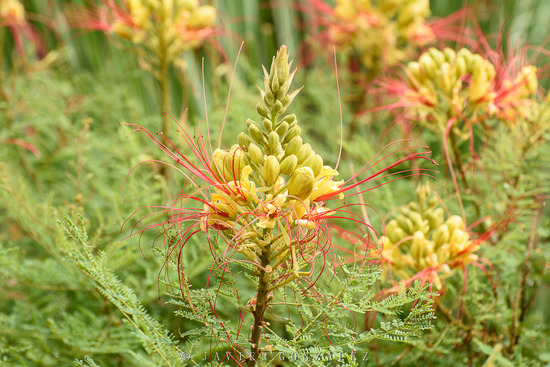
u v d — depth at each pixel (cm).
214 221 88
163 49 131
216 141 123
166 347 88
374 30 143
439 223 104
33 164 142
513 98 114
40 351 108
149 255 114
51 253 111
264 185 88
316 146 136
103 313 112
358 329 106
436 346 104
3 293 118
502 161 115
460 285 110
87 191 127
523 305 113
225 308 110
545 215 128
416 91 116
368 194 121
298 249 89
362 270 90
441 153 122
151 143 131
